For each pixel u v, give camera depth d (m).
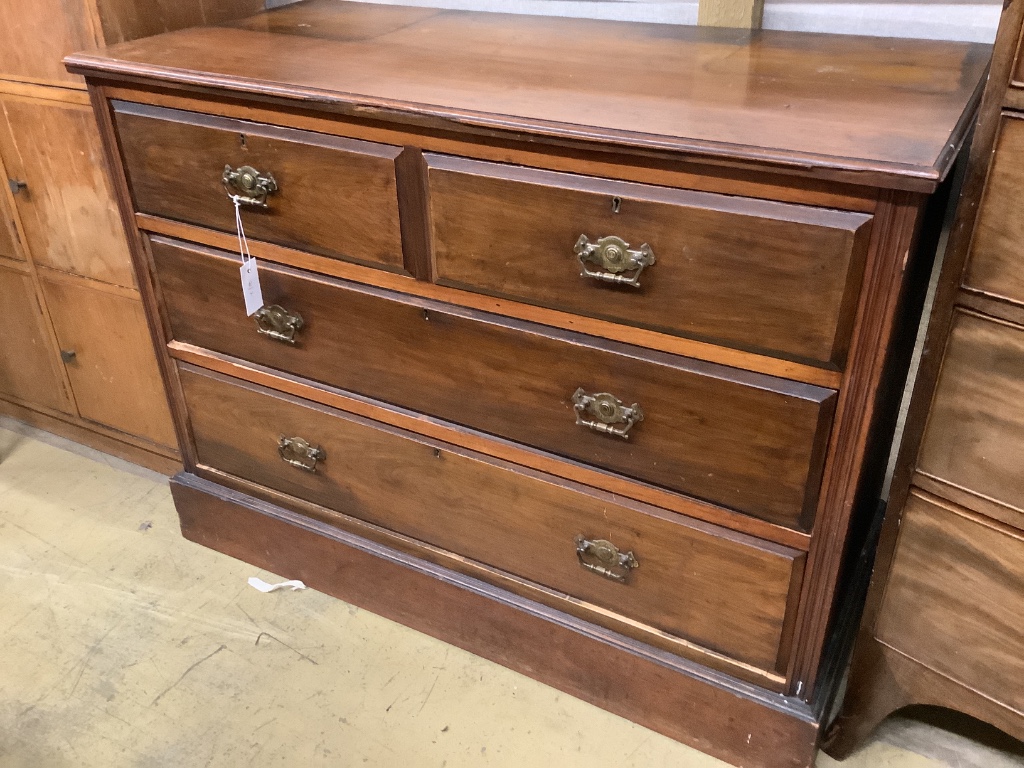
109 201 1.44
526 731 1.26
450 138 0.97
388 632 1.42
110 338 1.62
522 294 1.03
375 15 1.43
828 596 1.03
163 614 1.46
